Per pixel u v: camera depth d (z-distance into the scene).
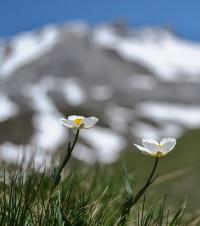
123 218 5.20
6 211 5.24
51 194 5.64
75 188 7.50
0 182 6.87
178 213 5.47
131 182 9.77
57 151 9.10
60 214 5.01
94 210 5.62
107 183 8.77
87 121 5.34
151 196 9.45
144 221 5.84
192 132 125.69
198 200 10.68
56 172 5.52
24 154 8.05
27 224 5.12
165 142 5.00
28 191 5.64
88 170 9.46
